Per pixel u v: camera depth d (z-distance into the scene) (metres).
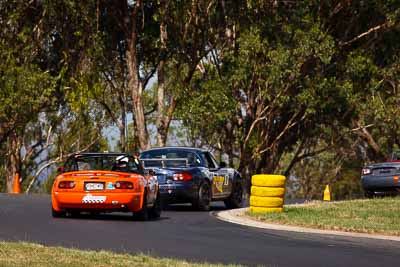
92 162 53.03
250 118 127.75
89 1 117.19
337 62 125.31
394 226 48.03
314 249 38.75
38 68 122.31
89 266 29.73
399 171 75.88
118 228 46.81
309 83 118.62
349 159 187.38
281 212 55.56
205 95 119.06
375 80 125.00
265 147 131.25
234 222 52.41
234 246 39.25
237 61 118.38
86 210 52.00
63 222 49.56
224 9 120.94
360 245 41.06
